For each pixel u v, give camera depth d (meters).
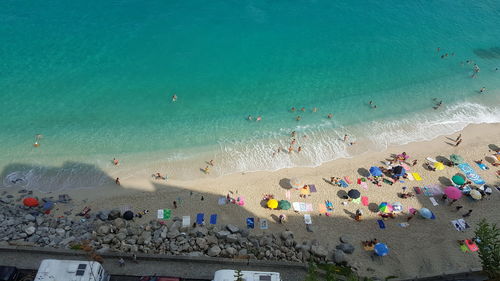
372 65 60.72
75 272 26.44
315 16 72.31
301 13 72.81
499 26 74.00
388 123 49.94
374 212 38.59
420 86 56.91
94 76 53.38
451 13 77.50
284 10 73.25
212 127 47.81
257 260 31.55
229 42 62.66
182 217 36.62
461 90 56.50
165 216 36.62
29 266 29.77
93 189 39.34
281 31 66.81
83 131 45.75
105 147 44.22
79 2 69.31
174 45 60.59
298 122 49.34
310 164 43.66
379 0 80.19
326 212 38.25
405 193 40.62
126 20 65.25
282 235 34.97
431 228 37.12
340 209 38.69
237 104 51.44
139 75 54.38
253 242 33.97
